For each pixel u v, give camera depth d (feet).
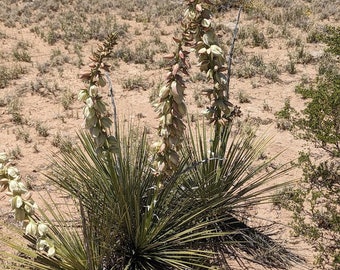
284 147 20.15
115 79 27.99
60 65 30.01
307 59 30.91
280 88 27.12
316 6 44.70
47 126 21.89
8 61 30.48
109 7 45.60
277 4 45.57
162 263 11.87
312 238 13.60
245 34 35.94
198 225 11.64
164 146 10.82
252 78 28.40
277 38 36.11
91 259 9.99
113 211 10.64
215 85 12.46
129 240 11.73
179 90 10.18
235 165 13.82
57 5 43.62
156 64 30.30
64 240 10.63
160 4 45.27
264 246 13.61
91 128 10.28
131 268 11.71
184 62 10.07
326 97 16.49
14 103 23.36
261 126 22.20
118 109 23.94
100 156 10.79
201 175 13.70
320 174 16.02
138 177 11.91
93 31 36.70
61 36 35.60
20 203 8.53
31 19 40.37
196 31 11.61
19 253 12.67
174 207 12.66
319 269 12.93
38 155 19.22
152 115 23.34
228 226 14.10
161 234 12.04
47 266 10.07
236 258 13.14
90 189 12.07
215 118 13.12
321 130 16.53
